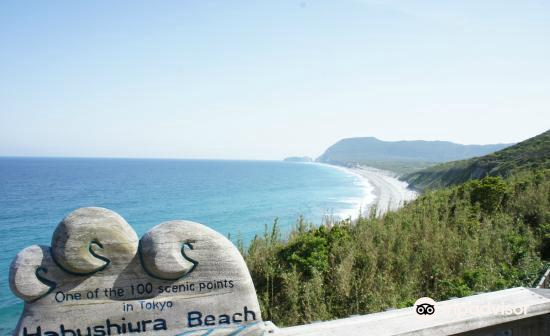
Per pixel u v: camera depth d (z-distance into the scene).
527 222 11.38
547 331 3.59
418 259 8.68
